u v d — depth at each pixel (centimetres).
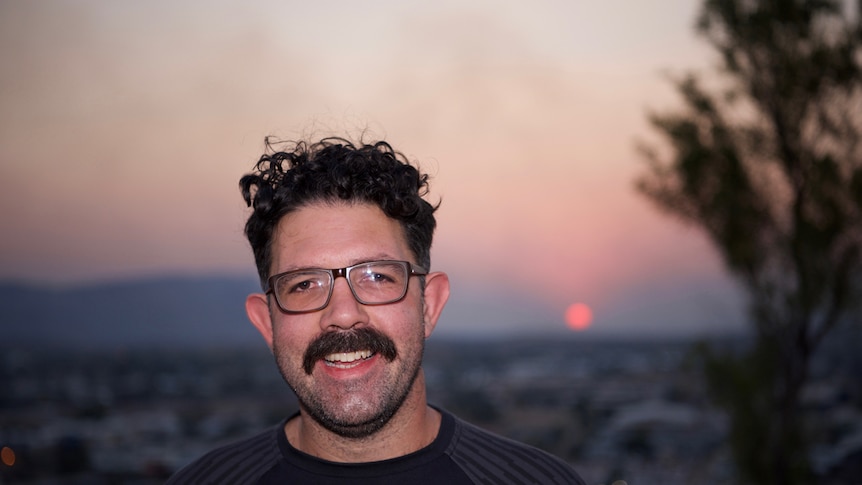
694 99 507
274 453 152
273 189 147
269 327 161
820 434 525
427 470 145
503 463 152
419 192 162
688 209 518
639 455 2809
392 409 140
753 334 527
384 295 142
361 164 146
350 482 142
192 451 2986
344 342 137
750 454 529
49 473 2419
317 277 141
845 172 480
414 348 144
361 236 143
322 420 141
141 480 2328
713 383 537
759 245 507
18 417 4178
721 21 509
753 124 507
